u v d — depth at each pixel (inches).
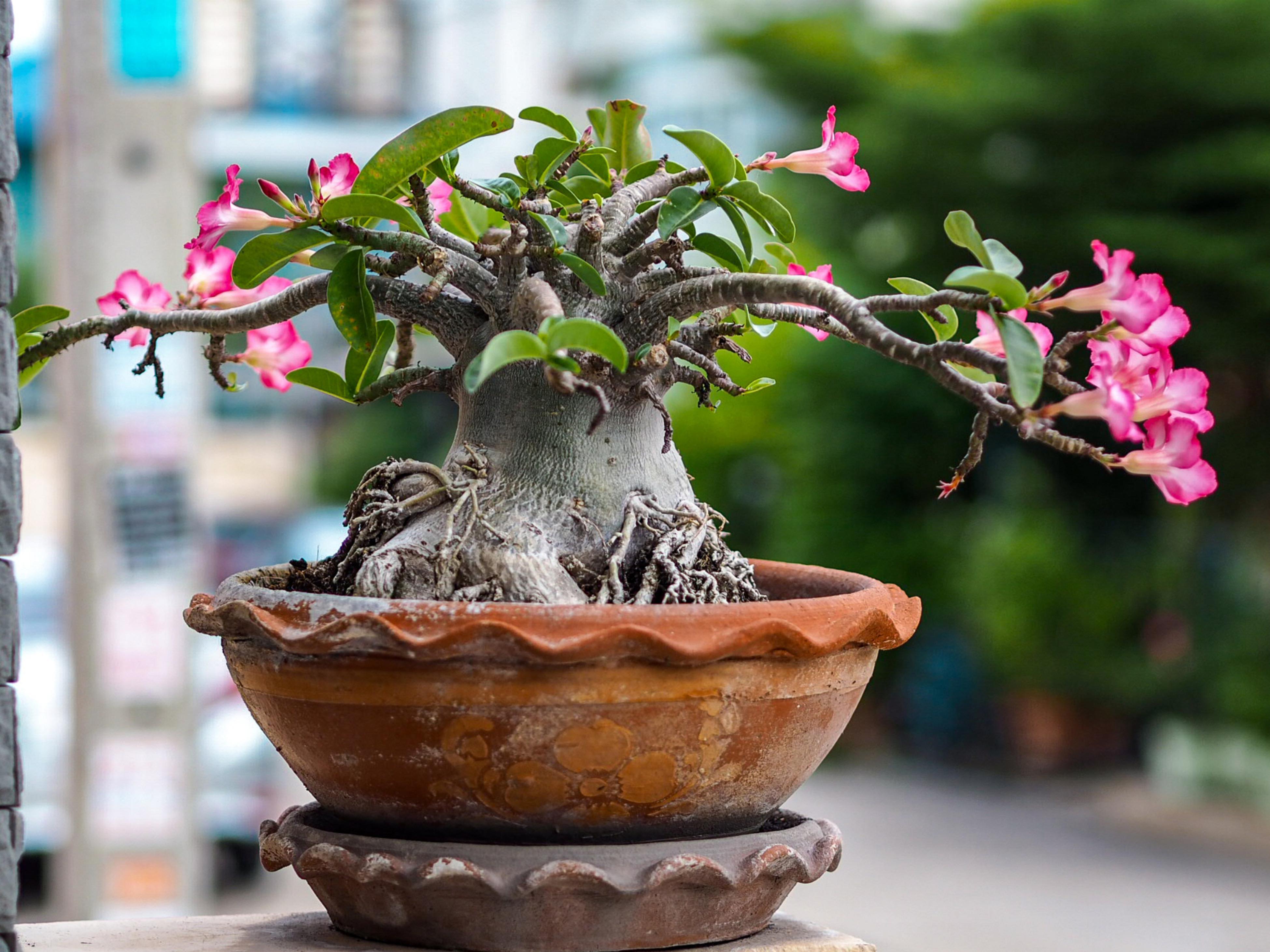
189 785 133.7
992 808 245.8
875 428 286.4
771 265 53.8
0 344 36.3
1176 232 246.5
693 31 336.8
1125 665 255.8
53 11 132.4
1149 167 256.1
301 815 45.1
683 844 40.6
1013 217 264.5
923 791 257.8
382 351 53.3
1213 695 247.3
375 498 47.0
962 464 40.3
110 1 127.1
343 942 42.7
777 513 306.3
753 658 39.4
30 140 303.4
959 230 39.4
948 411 279.9
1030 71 260.2
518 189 49.0
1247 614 249.1
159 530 132.6
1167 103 251.4
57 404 151.3
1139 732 266.8
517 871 39.1
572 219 48.0
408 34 391.5
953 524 288.8
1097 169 258.1
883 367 282.8
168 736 133.2
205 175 207.9
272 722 42.4
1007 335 37.8
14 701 36.6
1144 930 178.7
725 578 45.8
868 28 312.3
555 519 44.3
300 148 362.0
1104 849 220.5
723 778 40.6
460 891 39.2
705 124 414.9
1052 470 281.3
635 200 47.8
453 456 46.9
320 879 41.7
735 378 300.0
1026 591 259.6
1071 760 267.1
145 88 127.5
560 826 40.2
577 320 37.4
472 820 40.3
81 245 127.8
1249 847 220.5
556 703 38.3
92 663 131.4
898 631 42.9
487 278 45.8
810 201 293.6
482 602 41.3
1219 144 250.2
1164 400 40.0
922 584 285.0
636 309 44.2
